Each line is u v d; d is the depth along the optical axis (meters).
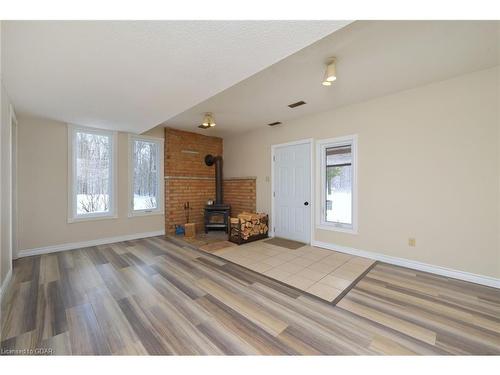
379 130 3.21
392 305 2.08
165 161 5.00
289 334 1.69
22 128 3.39
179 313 1.95
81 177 3.97
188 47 1.67
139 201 4.69
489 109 2.42
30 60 1.83
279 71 2.44
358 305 2.08
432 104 2.77
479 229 2.50
